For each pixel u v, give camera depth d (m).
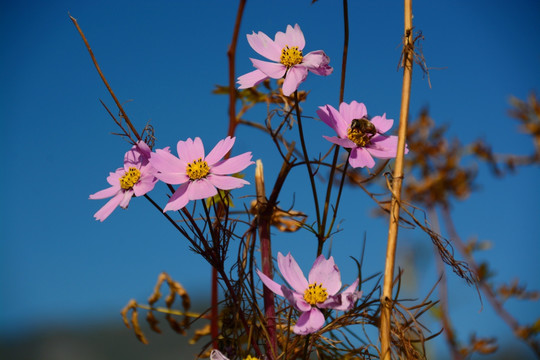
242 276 0.64
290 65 0.62
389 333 0.58
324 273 0.59
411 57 0.62
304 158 0.62
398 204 0.60
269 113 0.66
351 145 0.61
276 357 0.62
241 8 0.79
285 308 0.65
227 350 0.65
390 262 0.59
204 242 0.61
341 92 0.65
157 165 0.60
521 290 0.95
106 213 0.60
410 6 0.62
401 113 0.61
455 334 0.86
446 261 0.61
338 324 0.63
